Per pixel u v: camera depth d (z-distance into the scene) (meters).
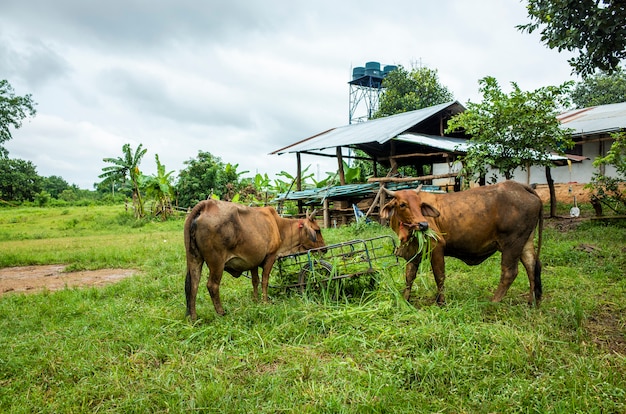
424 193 6.48
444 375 4.08
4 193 58.12
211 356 4.72
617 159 12.23
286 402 3.78
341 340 4.94
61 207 54.19
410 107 29.81
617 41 9.11
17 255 13.88
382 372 4.16
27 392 4.15
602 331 5.16
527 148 12.22
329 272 6.74
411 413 3.57
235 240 6.16
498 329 4.82
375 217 16.22
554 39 9.57
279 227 7.04
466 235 6.21
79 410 3.88
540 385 3.84
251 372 4.44
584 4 9.02
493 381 3.95
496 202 6.09
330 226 18.06
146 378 4.32
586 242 9.58
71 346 5.15
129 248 14.27
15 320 6.45
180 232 21.86
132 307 6.77
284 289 7.02
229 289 7.55
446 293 6.52
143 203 31.98
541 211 6.16
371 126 20.08
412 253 6.32
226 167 34.16
